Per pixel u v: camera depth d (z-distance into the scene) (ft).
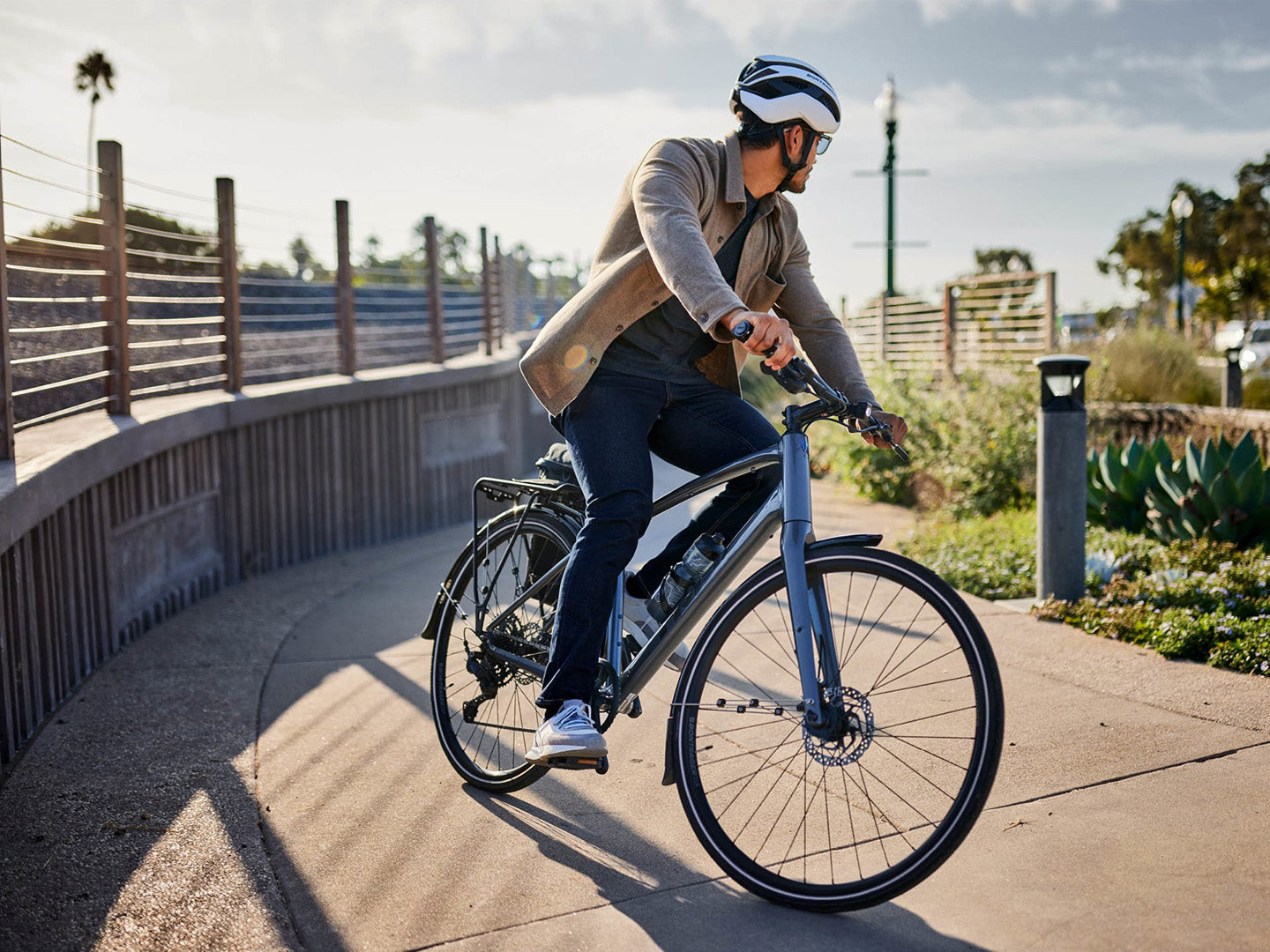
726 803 9.11
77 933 7.23
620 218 8.51
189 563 18.53
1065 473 15.14
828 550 7.57
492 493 10.22
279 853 8.46
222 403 19.48
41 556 12.20
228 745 11.04
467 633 10.30
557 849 8.47
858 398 8.93
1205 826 8.25
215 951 6.98
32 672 11.71
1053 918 7.01
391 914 7.45
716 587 8.24
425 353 36.63
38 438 14.19
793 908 7.41
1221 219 141.90
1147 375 34.50
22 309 21.22
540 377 8.23
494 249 40.86
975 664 6.98
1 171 12.32
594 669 8.16
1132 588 15.39
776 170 8.36
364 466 25.29
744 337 7.14
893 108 56.24
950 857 7.70
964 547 19.51
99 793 9.77
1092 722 10.71
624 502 8.22
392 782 9.95
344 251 25.79
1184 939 6.66
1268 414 24.04
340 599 18.48
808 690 7.47
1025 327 40.24
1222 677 12.05
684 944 6.95
